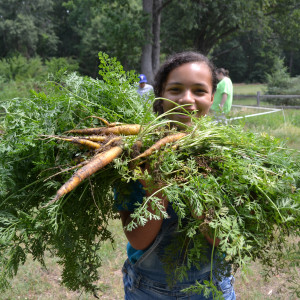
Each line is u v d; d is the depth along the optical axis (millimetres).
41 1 38469
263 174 1390
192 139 1445
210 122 1574
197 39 24672
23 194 1396
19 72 22766
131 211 1599
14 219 1382
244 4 20516
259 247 1343
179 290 1553
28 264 3631
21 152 1401
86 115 1547
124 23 18234
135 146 1349
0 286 1313
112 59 1611
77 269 1420
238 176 1324
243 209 1277
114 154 1308
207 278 1592
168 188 1269
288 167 1465
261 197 1360
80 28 40781
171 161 1342
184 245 1518
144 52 19547
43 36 38844
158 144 1370
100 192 1487
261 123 8789
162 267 1559
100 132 1430
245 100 20719
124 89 1592
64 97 1465
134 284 1638
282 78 22688
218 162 1396
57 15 44094
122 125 1470
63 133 1446
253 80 53281
